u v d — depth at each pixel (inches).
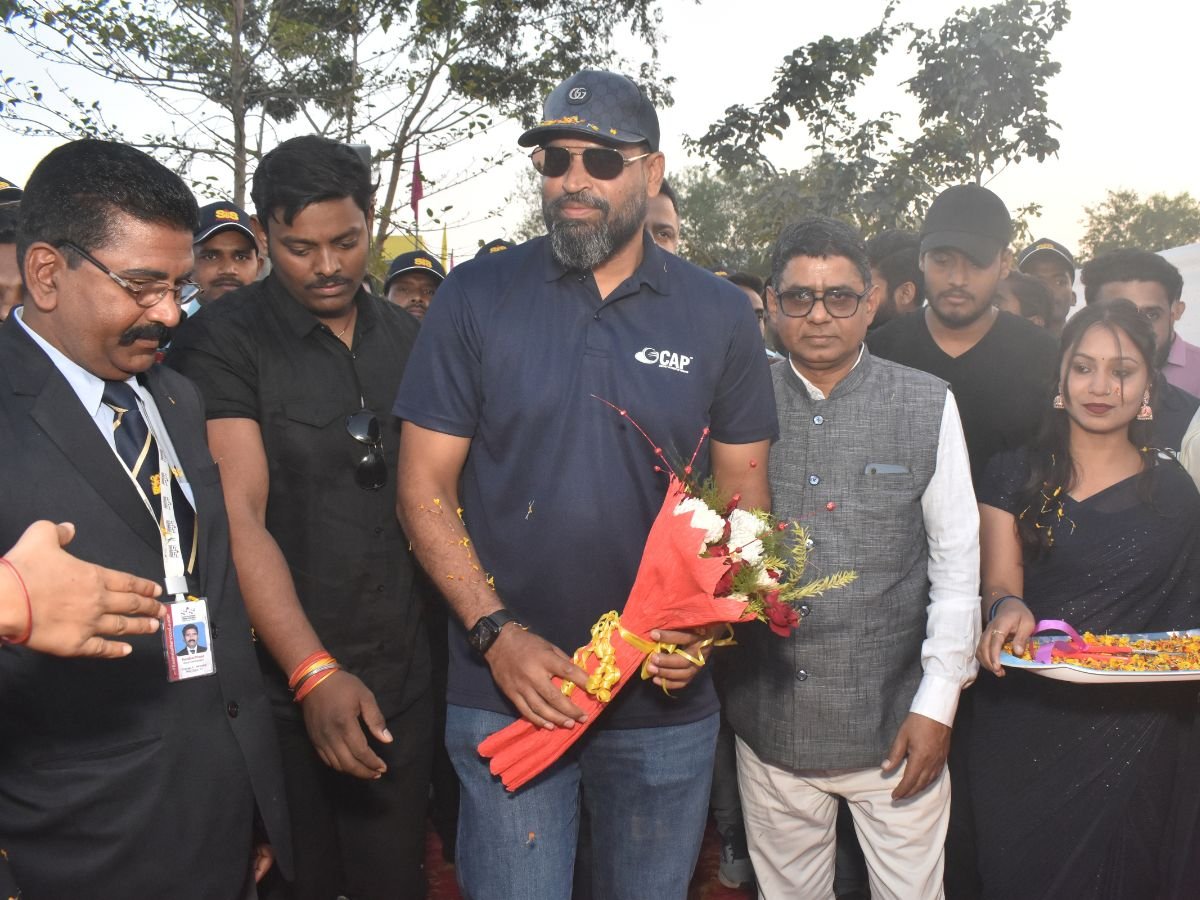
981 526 130.3
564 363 100.5
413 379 104.4
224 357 116.3
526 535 101.1
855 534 120.6
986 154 423.8
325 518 119.9
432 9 454.9
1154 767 120.4
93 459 80.1
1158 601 122.7
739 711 128.4
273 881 123.3
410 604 124.9
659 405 100.9
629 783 106.3
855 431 121.6
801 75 433.4
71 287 78.5
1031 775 123.7
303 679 103.4
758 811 130.7
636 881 107.2
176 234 80.3
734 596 93.0
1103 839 121.1
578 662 98.7
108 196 77.8
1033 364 153.9
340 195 116.3
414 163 486.3
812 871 131.9
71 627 64.3
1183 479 123.0
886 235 212.4
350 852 127.0
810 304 118.3
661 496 102.7
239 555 107.5
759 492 111.2
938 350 158.7
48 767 78.3
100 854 79.4
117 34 385.4
